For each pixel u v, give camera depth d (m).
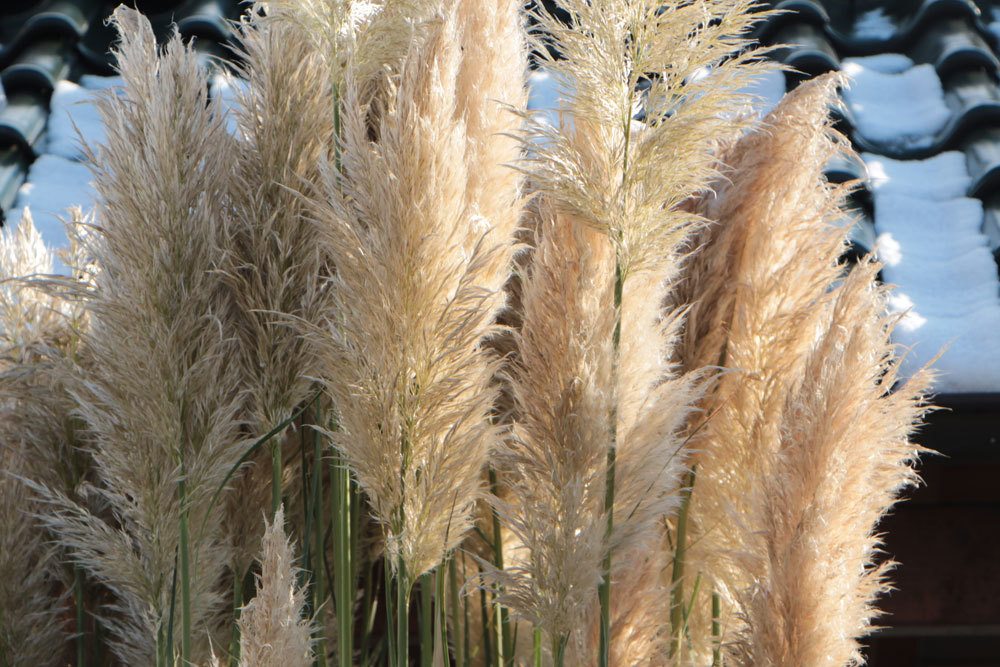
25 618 2.21
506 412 2.16
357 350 1.97
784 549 2.04
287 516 2.22
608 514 2.00
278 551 1.97
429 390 1.97
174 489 2.08
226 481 2.10
